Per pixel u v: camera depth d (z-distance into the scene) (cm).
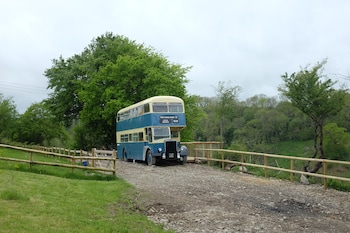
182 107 2495
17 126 5628
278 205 1160
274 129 5097
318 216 1030
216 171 2072
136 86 3697
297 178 1700
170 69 3981
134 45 4569
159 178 1716
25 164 1588
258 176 1838
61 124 5575
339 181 1491
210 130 5884
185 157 2470
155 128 2395
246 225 929
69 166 1598
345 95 2578
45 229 749
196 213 1050
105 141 4422
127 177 1736
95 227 821
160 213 1061
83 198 1124
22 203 950
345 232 874
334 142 2873
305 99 2598
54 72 4672
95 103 3916
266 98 6391
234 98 4878
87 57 4600
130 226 882
